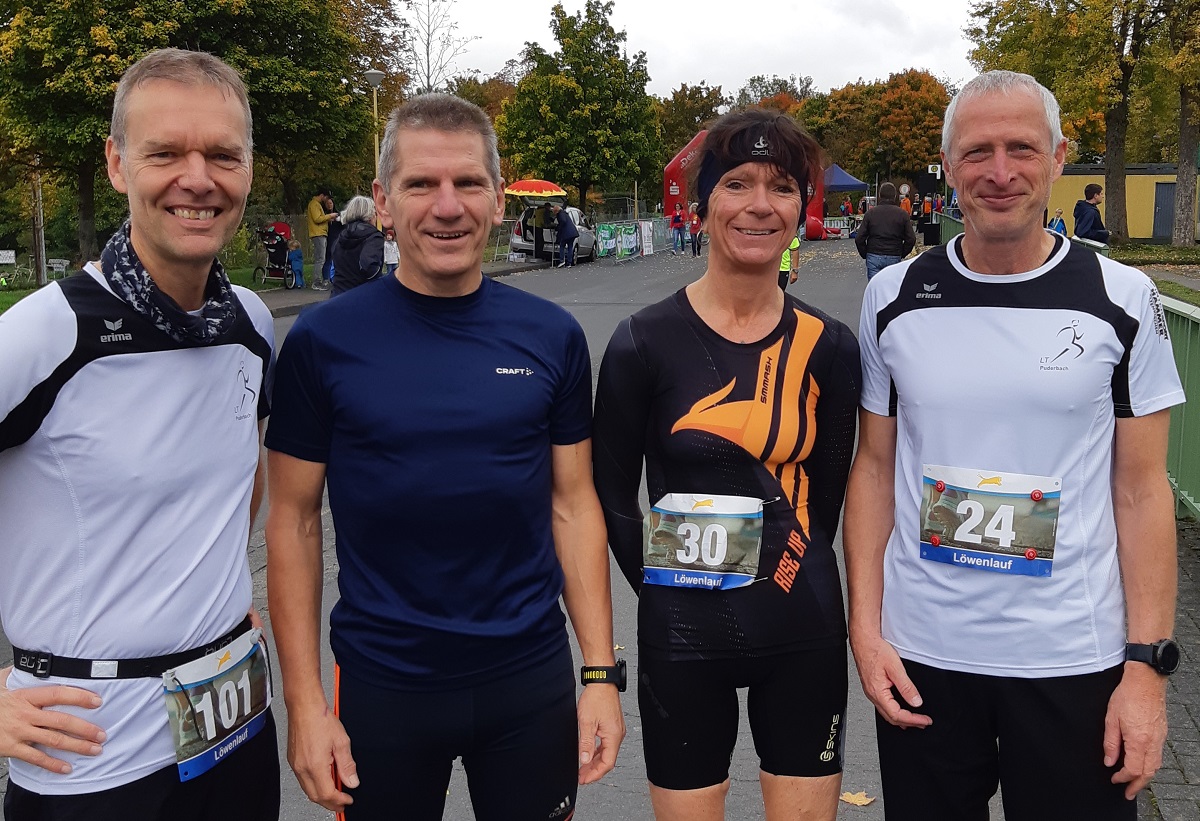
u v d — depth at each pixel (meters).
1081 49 27.53
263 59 22.23
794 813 2.22
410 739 1.99
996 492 2.04
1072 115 27.97
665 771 2.22
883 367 2.23
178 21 21.16
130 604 1.77
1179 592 4.41
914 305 2.14
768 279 2.19
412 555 1.97
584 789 3.11
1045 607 2.03
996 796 3.05
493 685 2.01
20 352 1.67
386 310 2.02
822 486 2.27
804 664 2.19
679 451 2.17
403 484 1.94
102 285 1.77
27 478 1.74
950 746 2.14
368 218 8.30
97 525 1.75
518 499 2.01
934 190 32.94
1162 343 2.05
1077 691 2.03
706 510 2.16
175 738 1.80
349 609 2.02
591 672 2.16
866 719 3.53
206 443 1.86
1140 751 1.99
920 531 2.12
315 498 2.08
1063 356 2.00
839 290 17.94
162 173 1.78
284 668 2.03
